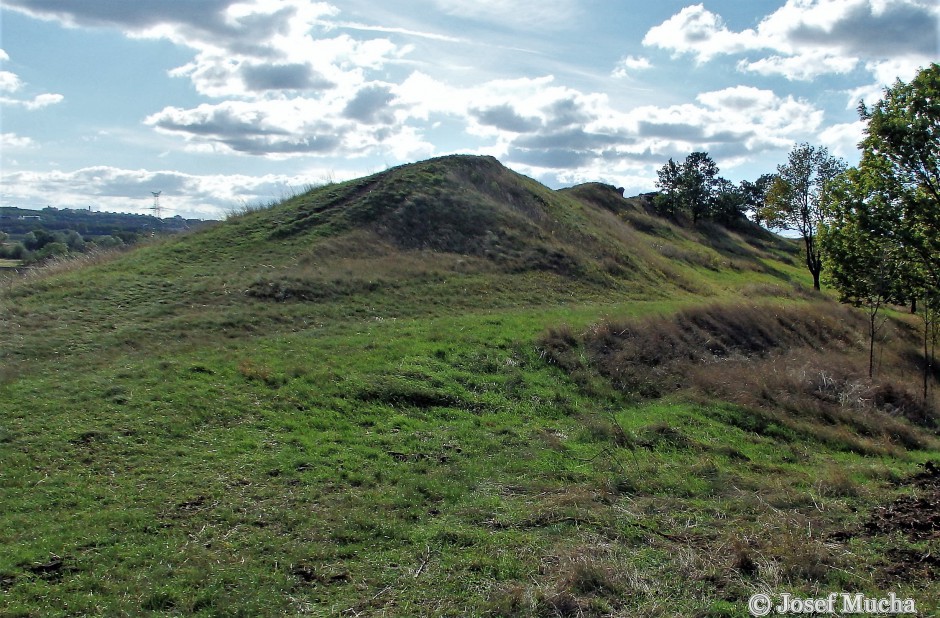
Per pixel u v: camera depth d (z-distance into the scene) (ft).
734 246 166.71
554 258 80.43
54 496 22.85
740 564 20.08
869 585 19.21
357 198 81.92
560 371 45.39
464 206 85.76
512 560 19.95
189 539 20.51
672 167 176.65
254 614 16.99
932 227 59.52
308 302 54.49
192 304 50.75
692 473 29.89
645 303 71.41
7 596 16.98
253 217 75.87
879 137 60.80
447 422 34.47
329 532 21.42
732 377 47.47
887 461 36.81
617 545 21.22
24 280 53.93
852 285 64.03
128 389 33.19
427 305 58.44
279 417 32.09
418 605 17.60
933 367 67.56
